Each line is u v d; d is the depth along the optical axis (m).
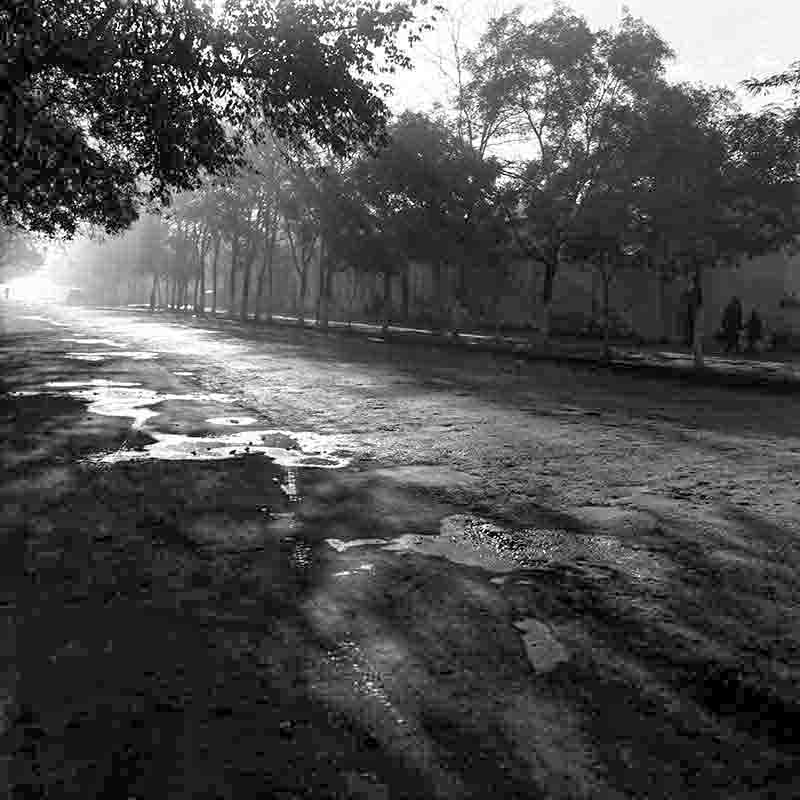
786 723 2.89
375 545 5.11
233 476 7.06
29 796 2.33
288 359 22.19
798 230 24.64
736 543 5.36
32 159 13.52
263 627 3.68
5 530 5.15
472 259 33.78
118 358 20.83
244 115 14.21
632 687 3.15
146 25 11.79
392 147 31.16
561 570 4.70
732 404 14.38
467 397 14.19
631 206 26.55
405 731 2.75
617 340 44.94
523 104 29.72
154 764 2.51
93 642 3.46
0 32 10.96
